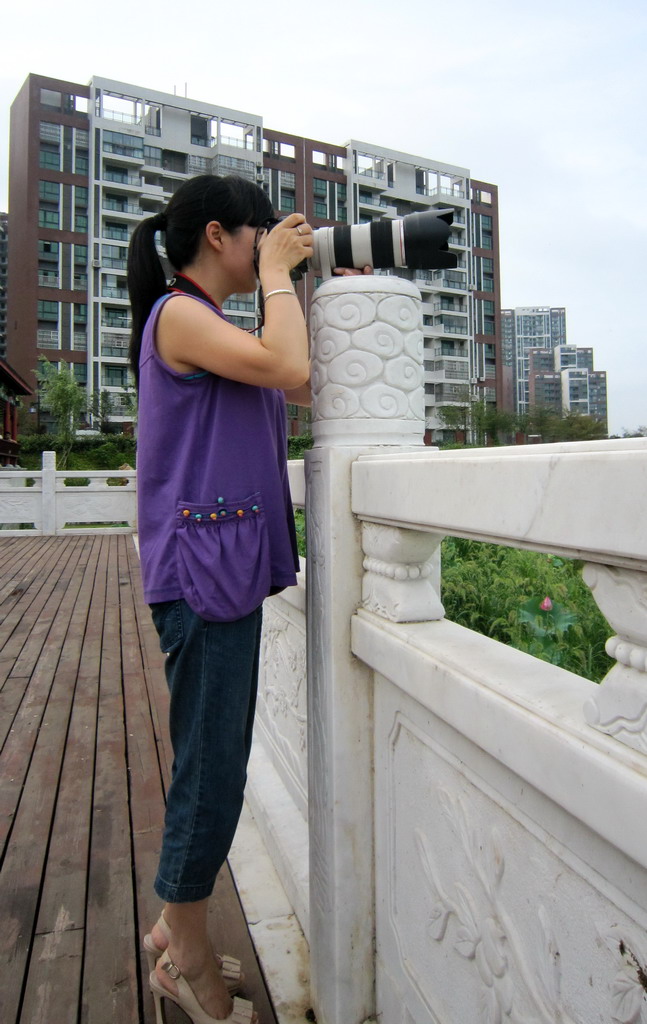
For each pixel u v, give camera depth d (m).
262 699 2.28
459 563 2.64
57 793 2.23
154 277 1.20
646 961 0.56
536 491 0.65
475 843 0.83
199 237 1.15
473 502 0.76
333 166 49.72
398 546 0.98
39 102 41.75
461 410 47.91
